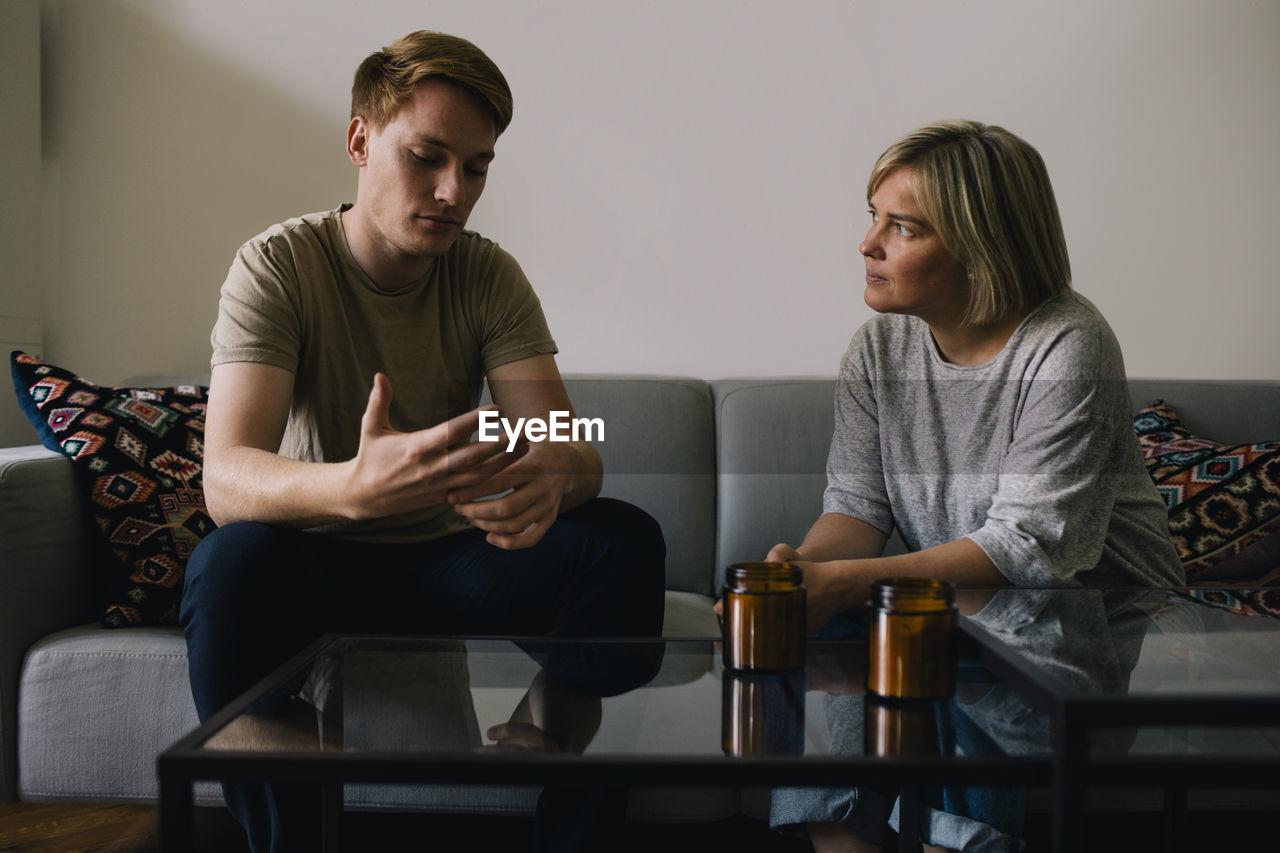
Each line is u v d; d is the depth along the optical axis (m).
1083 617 0.88
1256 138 1.96
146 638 1.19
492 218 1.96
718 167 1.96
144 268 1.95
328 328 1.19
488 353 1.30
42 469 1.25
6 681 1.17
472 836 1.36
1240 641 0.80
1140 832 1.35
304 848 0.90
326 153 1.96
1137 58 1.95
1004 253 1.12
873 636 0.71
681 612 1.41
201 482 1.38
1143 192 1.97
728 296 1.97
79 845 1.27
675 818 1.15
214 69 1.94
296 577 0.95
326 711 0.66
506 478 0.89
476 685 0.73
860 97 1.96
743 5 1.95
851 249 1.97
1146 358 1.98
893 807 1.04
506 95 1.13
